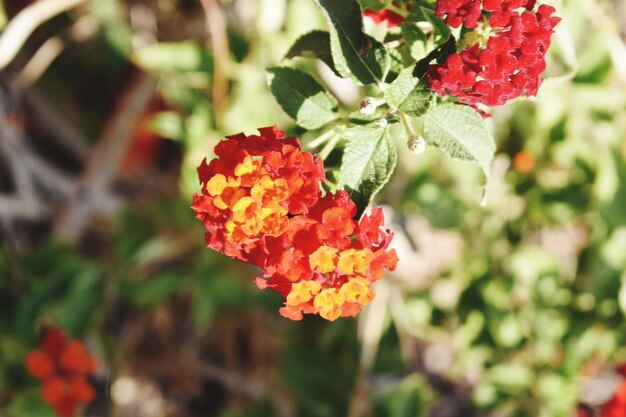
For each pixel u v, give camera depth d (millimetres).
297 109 316
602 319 497
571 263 584
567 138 480
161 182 654
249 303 553
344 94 450
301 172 290
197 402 682
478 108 308
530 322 518
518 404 525
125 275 539
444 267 571
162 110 618
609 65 449
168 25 593
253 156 296
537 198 518
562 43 360
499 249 542
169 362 640
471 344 538
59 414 479
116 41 620
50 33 597
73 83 663
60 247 540
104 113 680
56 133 673
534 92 288
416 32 303
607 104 460
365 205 295
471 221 536
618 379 624
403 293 569
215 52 467
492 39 283
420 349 693
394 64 304
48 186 617
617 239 469
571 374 508
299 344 552
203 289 544
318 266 288
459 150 294
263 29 476
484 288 528
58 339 482
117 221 562
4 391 500
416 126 362
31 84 624
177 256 595
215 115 500
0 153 613
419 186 509
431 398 606
